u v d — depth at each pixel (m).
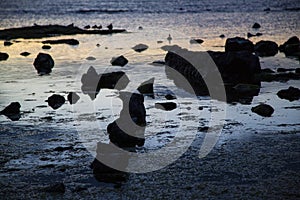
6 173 14.97
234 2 116.25
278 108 22.23
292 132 18.59
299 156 16.06
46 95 25.12
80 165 15.52
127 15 83.94
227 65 29.12
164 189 13.73
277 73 30.41
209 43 45.59
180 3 115.38
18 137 18.25
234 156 16.14
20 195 13.52
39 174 14.88
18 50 42.72
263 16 77.19
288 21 67.88
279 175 14.59
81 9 100.69
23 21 75.88
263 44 39.22
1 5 113.00
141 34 53.72
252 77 28.94
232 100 23.94
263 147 16.95
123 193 13.52
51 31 56.00
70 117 20.89
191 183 14.12
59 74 31.11
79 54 39.91
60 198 13.28
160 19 74.38
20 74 31.31
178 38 49.28
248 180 14.27
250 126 19.41
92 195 13.44
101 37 51.47
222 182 14.15
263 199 13.09
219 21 69.62
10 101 23.84
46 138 18.12
